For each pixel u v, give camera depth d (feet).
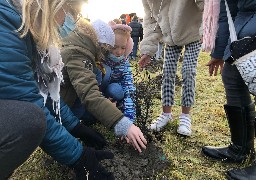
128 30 8.46
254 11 6.45
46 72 5.59
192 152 8.47
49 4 4.65
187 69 9.23
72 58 6.77
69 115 7.01
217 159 8.05
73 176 6.68
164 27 9.03
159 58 20.79
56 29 4.99
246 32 6.37
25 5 4.60
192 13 8.71
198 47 9.18
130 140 6.18
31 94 4.96
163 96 9.59
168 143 8.72
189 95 9.34
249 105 7.47
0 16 4.48
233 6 7.04
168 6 8.91
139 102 8.94
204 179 7.23
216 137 9.45
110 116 6.19
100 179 5.85
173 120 10.14
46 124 5.06
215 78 17.48
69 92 7.57
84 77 6.60
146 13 9.50
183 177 7.18
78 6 4.89
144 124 8.27
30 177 6.86
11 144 4.72
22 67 4.73
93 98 6.36
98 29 7.61
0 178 5.02
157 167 7.25
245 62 6.24
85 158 5.76
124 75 9.11
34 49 5.27
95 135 7.24
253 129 7.67
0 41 4.47
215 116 11.13
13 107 4.73
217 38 7.59
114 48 8.52
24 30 4.66
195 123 10.48
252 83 6.26
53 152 5.52
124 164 7.10
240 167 7.72
